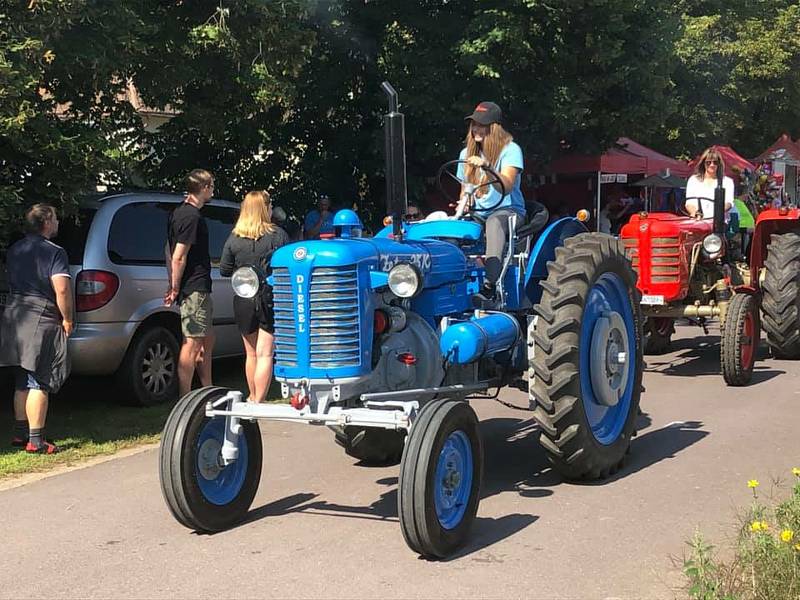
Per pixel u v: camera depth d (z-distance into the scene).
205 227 7.49
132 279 7.68
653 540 4.50
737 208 10.77
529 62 12.01
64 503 5.40
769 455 6.04
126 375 7.82
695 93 23.25
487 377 5.58
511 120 12.75
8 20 6.70
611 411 5.80
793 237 9.54
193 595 3.98
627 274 5.89
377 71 12.64
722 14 23.78
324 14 12.03
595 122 12.75
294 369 4.46
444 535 4.21
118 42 7.58
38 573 4.30
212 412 4.59
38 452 6.51
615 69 12.37
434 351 4.86
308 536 4.70
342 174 13.23
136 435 7.07
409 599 3.86
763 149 27.66
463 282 5.33
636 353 6.00
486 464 6.00
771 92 25.05
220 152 12.55
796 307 9.39
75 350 7.31
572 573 4.11
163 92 9.30
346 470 6.00
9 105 6.59
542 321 5.23
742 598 3.52
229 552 4.50
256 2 8.66
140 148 11.91
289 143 13.25
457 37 11.97
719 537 4.49
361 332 4.41
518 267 5.78
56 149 6.95
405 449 4.13
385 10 12.30
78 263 7.42
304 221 13.04
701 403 7.72
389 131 4.91
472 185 5.71
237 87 9.62
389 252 4.66
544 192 17.05
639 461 5.99
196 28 8.67
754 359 8.59
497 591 3.92
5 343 6.46
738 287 8.48
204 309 7.53
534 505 5.10
